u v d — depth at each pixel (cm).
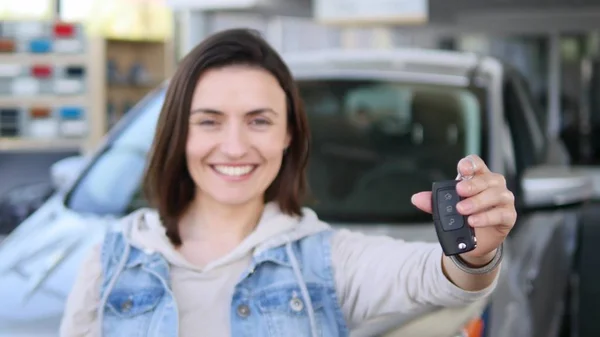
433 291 169
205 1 680
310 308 172
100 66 836
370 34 1249
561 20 1182
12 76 821
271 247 176
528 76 1208
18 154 816
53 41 828
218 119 179
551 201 324
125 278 178
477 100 362
